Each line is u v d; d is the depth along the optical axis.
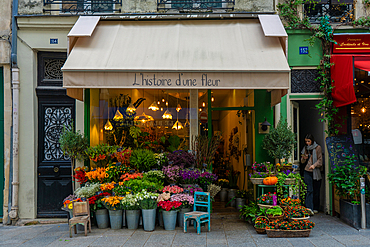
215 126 7.99
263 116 7.47
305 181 7.65
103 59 6.07
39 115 7.57
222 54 6.20
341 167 6.71
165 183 7.13
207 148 7.38
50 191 7.51
